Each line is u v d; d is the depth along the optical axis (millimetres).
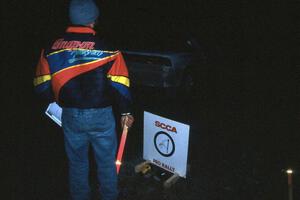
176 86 6414
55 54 2428
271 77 8844
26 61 9914
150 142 3785
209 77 7906
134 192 3492
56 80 2445
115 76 2451
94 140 2691
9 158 4188
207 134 5066
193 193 3479
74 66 2400
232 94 7230
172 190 3529
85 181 2883
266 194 3455
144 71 6398
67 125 2604
